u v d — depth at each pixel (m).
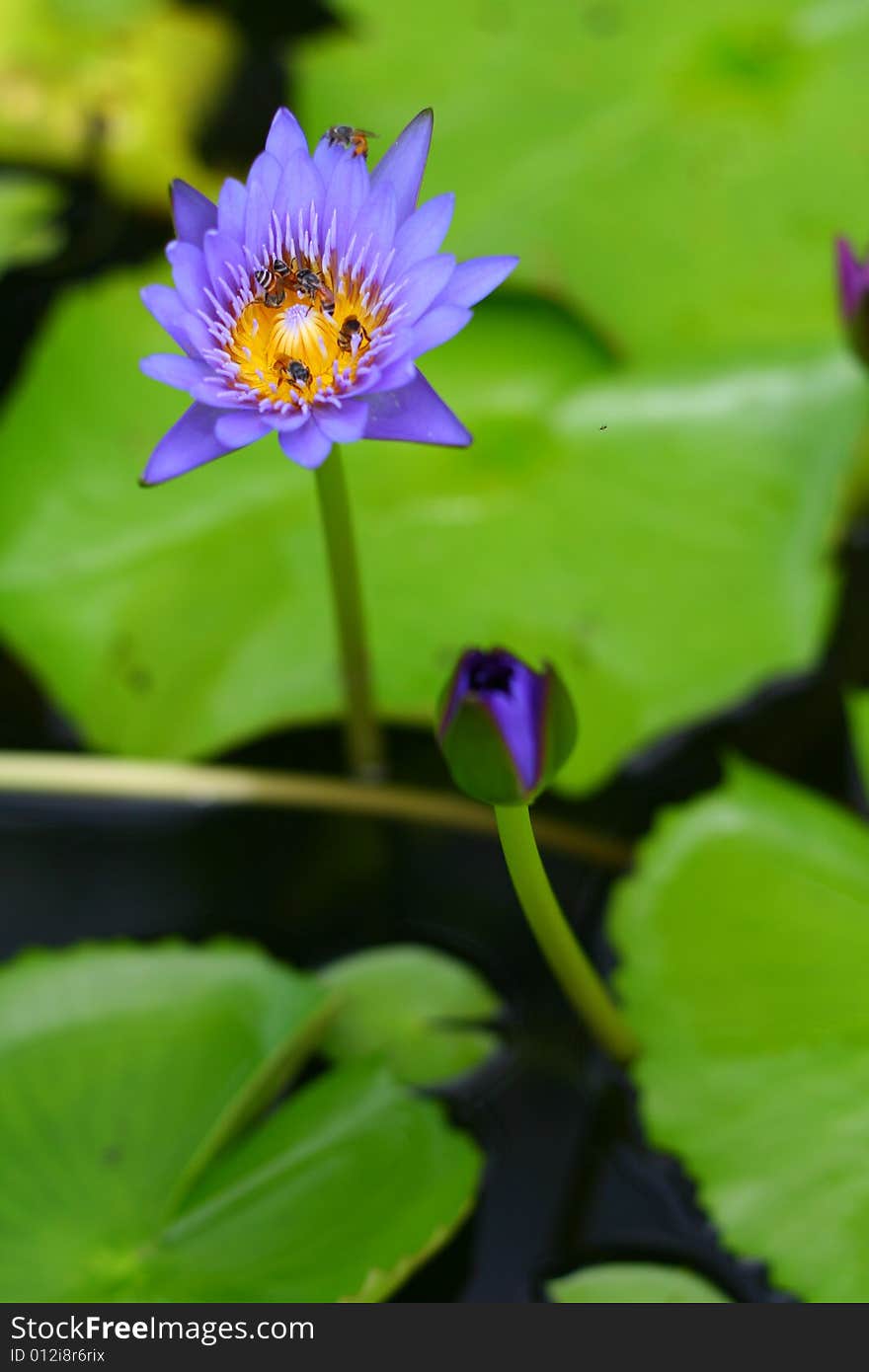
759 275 1.44
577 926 1.31
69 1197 1.21
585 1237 1.24
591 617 1.35
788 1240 1.21
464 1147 1.22
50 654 1.35
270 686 1.34
